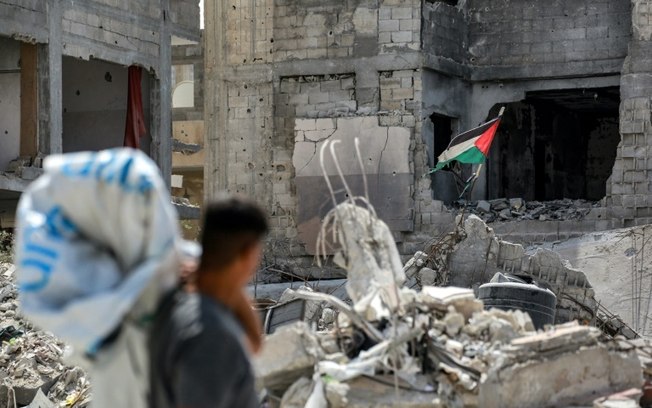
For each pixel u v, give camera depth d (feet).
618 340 23.70
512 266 51.01
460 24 111.65
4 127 95.09
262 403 20.26
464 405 21.42
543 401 21.67
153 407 13.71
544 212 104.12
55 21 94.27
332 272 104.42
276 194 110.52
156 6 106.32
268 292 87.76
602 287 74.38
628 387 22.99
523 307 35.42
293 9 111.34
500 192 113.29
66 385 43.09
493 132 88.07
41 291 13.91
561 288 48.78
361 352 22.44
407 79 107.55
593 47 108.88
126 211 13.97
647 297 72.28
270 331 34.45
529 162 116.37
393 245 24.27
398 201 106.01
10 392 42.32
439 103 109.29
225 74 113.09
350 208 24.20
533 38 110.83
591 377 22.41
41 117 93.66
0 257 71.26
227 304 14.12
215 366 13.23
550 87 110.73
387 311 22.82
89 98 106.93
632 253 76.28
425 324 22.21
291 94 111.34
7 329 48.03
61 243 14.05
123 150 14.73
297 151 108.88
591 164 128.67
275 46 111.86
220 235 13.94
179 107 147.43
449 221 104.32
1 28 88.94
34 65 93.71
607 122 128.16
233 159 112.88
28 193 14.42
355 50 109.19
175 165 146.41
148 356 13.91
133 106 104.99
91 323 13.64
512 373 21.20
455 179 110.63
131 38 103.24
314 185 108.17
